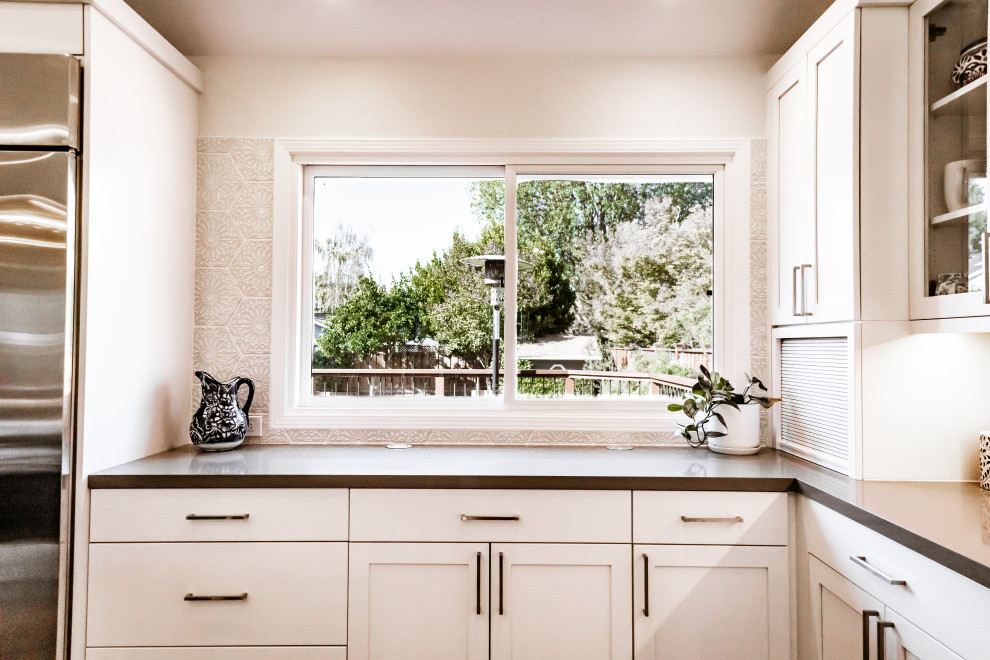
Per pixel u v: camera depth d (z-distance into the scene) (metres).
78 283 1.71
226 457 2.04
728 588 1.76
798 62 2.04
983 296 1.42
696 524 1.76
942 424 1.72
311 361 2.46
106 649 1.73
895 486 1.65
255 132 2.34
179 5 2.16
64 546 1.67
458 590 1.77
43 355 1.66
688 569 1.77
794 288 1.98
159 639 1.74
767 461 2.02
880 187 1.71
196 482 1.75
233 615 1.75
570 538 1.76
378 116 2.34
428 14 2.19
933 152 1.64
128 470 1.80
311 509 1.77
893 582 1.30
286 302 2.35
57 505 1.67
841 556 1.53
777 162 2.21
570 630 1.76
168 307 2.15
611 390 2.41
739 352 2.31
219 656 1.75
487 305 2.44
